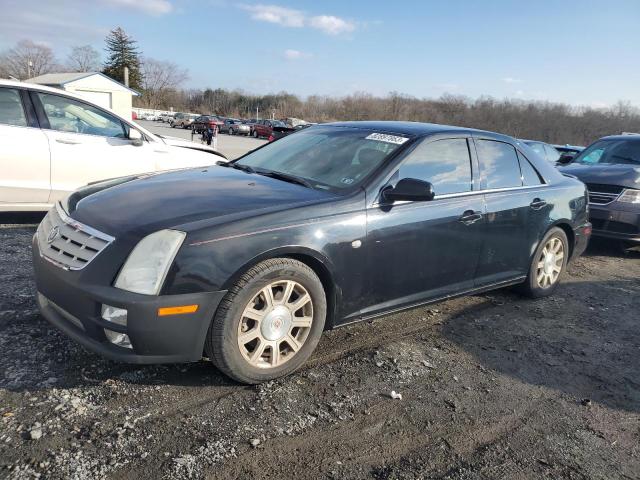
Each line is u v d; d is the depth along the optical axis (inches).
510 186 176.2
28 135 226.5
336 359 136.2
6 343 125.9
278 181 144.0
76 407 104.3
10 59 3312.0
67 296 107.6
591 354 155.6
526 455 104.3
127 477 87.4
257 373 117.1
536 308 190.4
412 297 148.0
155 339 103.7
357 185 135.9
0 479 83.6
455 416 115.4
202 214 114.0
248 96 3993.6
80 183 240.7
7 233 224.1
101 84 1317.7
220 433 101.1
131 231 107.6
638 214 270.8
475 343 155.2
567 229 202.5
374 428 108.2
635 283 236.8
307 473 92.8
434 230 146.6
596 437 113.1
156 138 270.4
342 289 129.6
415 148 148.2
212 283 106.6
